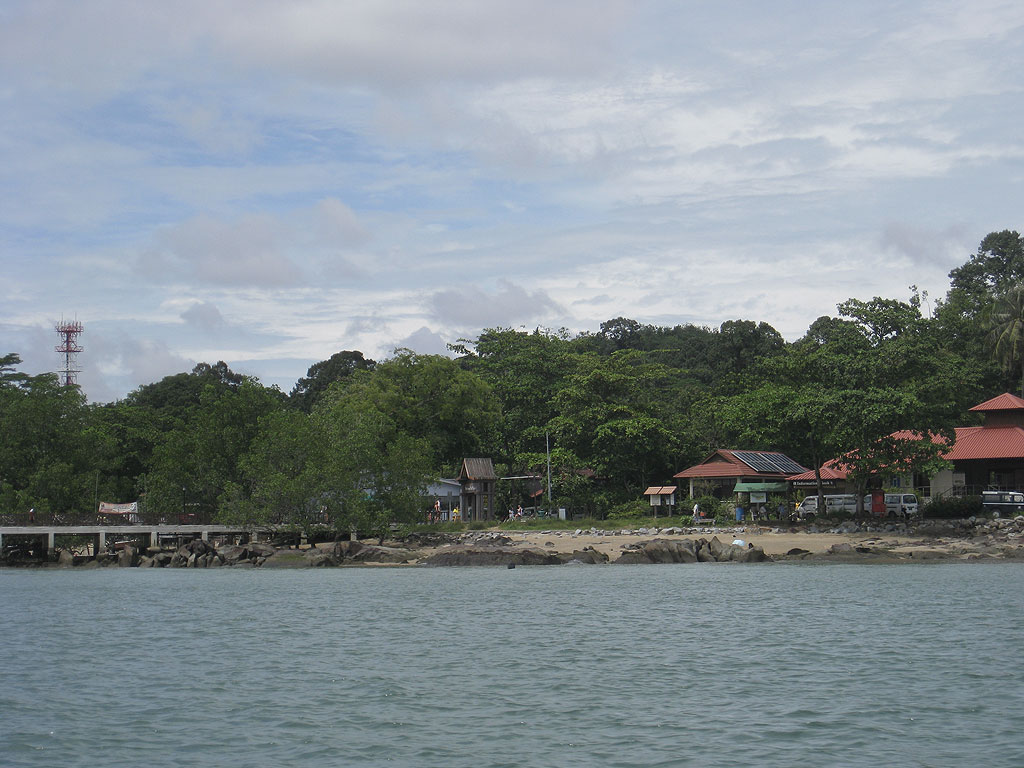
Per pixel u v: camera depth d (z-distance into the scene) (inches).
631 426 3400.6
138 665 1087.6
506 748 731.4
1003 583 1772.9
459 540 2874.0
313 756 720.3
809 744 725.9
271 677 1006.4
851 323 2915.8
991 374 3791.8
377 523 2773.1
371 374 3917.3
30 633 1349.7
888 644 1132.5
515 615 1454.2
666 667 1019.3
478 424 3905.0
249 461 2854.3
